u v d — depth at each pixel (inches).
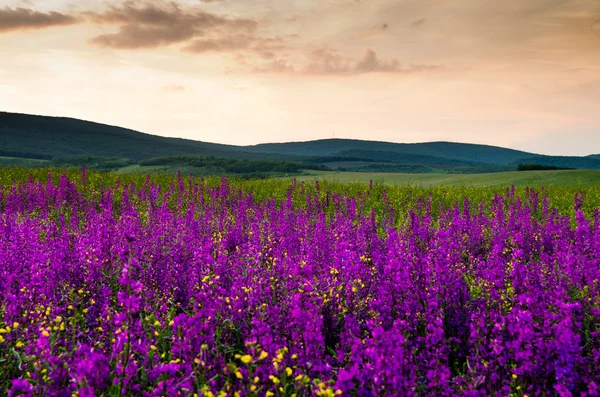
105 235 321.4
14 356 202.7
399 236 400.5
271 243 379.9
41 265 274.5
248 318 234.2
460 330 235.3
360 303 263.0
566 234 442.9
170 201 777.6
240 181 1205.1
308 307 198.4
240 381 176.7
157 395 159.0
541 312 216.8
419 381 200.1
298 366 181.3
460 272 295.9
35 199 669.9
